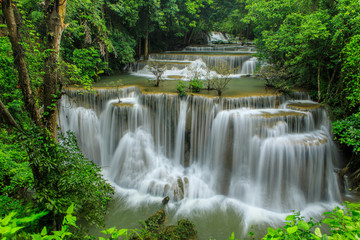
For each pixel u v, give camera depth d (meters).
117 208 8.66
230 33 33.09
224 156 10.10
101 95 11.95
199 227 7.86
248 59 17.64
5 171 5.96
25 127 4.48
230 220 8.23
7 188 5.66
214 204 9.07
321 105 10.45
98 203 4.59
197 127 10.64
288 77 12.31
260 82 14.34
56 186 3.97
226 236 7.48
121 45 16.91
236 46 26.80
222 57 17.66
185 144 10.93
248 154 9.65
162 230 7.22
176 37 27.52
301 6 12.02
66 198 3.79
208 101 10.26
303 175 8.99
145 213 8.42
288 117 9.52
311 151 8.88
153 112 11.10
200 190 9.68
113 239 2.29
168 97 10.77
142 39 22.50
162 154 11.31
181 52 24.34
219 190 9.79
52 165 4.01
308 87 12.27
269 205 8.87
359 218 2.23
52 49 4.88
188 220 7.61
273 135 9.30
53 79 4.94
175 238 6.72
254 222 8.11
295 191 9.03
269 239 2.15
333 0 10.08
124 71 18.89
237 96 10.54
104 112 11.83
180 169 10.94
